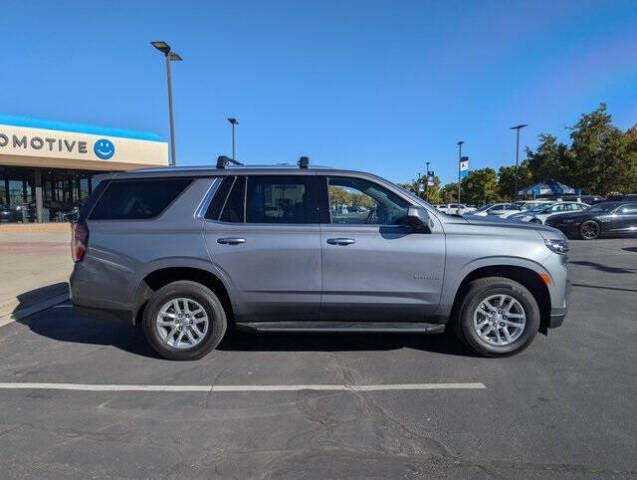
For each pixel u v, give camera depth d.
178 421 3.82
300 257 4.97
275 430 3.67
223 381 4.64
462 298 5.11
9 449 3.40
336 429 3.68
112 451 3.37
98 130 27.06
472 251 4.97
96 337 6.14
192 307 5.17
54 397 4.30
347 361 5.15
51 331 6.43
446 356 5.28
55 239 19.86
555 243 5.06
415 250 4.96
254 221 5.07
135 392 4.39
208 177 5.21
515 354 5.26
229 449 3.40
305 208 5.10
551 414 3.90
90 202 5.28
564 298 5.09
